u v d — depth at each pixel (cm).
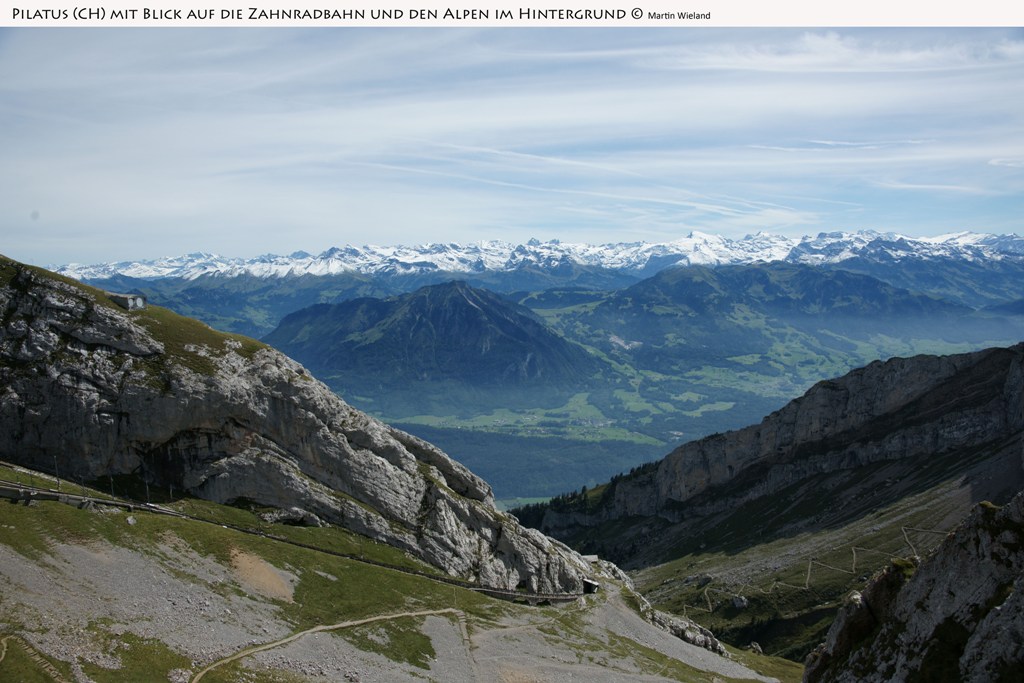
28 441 16150
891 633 10169
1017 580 8912
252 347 18975
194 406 17112
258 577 14288
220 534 14888
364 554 17350
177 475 17012
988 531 9562
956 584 9662
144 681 10119
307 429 18500
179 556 13650
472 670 14350
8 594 10656
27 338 16775
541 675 14988
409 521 18975
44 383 16388
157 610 11956
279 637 12875
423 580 17438
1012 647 8625
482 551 19888
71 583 11588
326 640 13362
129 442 16650
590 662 16550
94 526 13138
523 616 18088
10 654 9556
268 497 17450
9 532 11912
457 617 16400
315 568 15525
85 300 17562
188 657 11144
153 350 17500
